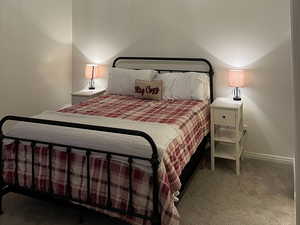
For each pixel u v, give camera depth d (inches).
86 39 161.0
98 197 71.3
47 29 147.7
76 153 73.2
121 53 153.2
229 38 127.6
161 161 66.9
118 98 131.4
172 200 67.1
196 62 136.3
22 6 132.0
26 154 79.0
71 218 81.8
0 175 81.8
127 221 69.6
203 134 111.0
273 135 125.3
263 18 120.6
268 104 124.6
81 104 117.9
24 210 85.6
